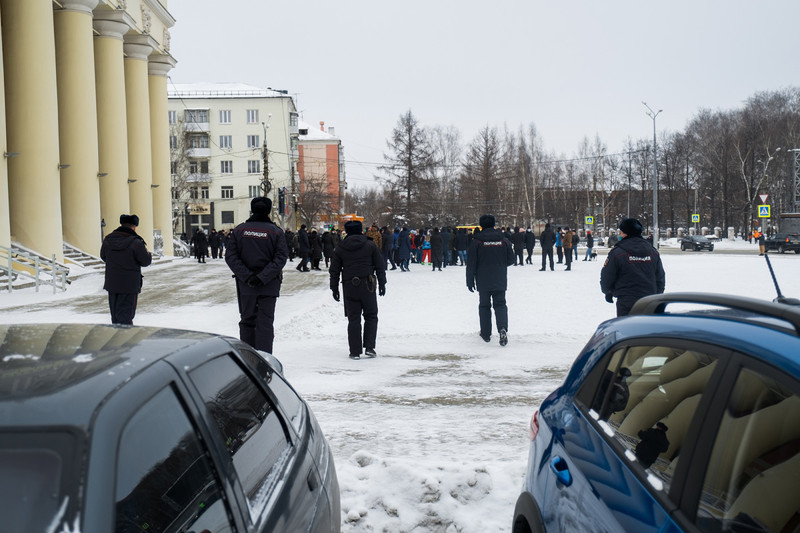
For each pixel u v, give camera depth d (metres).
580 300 17.25
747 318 2.02
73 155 32.22
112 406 1.65
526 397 7.32
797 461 1.49
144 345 2.24
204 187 85.75
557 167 104.62
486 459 4.99
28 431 1.52
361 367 9.11
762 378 1.68
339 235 32.72
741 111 82.56
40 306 17.61
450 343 11.15
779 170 71.69
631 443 2.08
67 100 32.12
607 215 96.50
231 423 2.30
